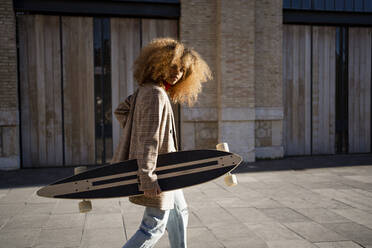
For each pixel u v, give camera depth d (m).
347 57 9.24
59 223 3.60
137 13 7.82
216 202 4.42
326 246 2.88
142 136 1.81
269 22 8.41
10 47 7.21
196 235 3.18
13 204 4.44
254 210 4.03
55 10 7.43
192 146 8.16
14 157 7.35
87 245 2.96
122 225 3.51
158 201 1.88
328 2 8.82
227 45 7.86
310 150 9.11
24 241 3.06
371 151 9.43
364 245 2.89
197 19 8.01
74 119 7.85
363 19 9.05
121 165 1.90
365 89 9.36
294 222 3.55
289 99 8.91
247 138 8.06
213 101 8.17
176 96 2.25
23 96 7.59
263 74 8.42
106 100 7.98
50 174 6.82
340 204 4.28
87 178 1.90
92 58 7.87
